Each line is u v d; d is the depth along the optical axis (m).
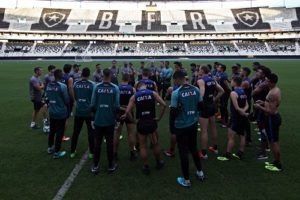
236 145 8.26
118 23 73.88
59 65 41.91
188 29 71.25
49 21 72.06
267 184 5.71
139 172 6.34
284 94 17.22
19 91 18.95
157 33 70.25
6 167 6.56
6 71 33.34
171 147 7.30
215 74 11.61
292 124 10.43
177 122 5.62
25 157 7.23
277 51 62.50
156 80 14.57
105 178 6.01
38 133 9.48
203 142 7.11
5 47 63.59
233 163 6.85
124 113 6.84
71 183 5.75
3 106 14.09
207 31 70.06
